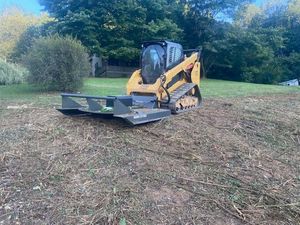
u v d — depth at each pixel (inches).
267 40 998.4
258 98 387.2
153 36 871.7
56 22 842.2
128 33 886.4
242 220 119.6
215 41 918.4
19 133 196.4
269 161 178.7
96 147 176.9
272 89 525.7
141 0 885.2
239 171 161.6
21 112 259.3
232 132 224.4
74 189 133.2
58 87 417.7
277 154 191.3
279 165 174.2
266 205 130.6
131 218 115.7
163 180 144.7
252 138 216.2
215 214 122.0
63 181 139.6
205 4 944.3
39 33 986.1
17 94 389.4
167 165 161.0
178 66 264.4
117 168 154.1
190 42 986.1
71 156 164.7
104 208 120.6
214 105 311.4
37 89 437.7
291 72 1171.9
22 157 160.9
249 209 126.8
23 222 111.3
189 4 957.2
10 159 157.8
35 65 410.0
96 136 192.2
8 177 140.7
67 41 419.2
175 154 175.8
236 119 255.8
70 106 224.8
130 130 205.2
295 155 191.8
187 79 286.8
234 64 976.9
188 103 277.7
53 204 122.0
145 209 121.8
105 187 135.8
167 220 116.1
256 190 142.4
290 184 151.6
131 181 142.1
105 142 184.2
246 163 172.4
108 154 169.0
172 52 263.0
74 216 115.3
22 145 176.2
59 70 412.2
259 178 155.4
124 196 129.6
